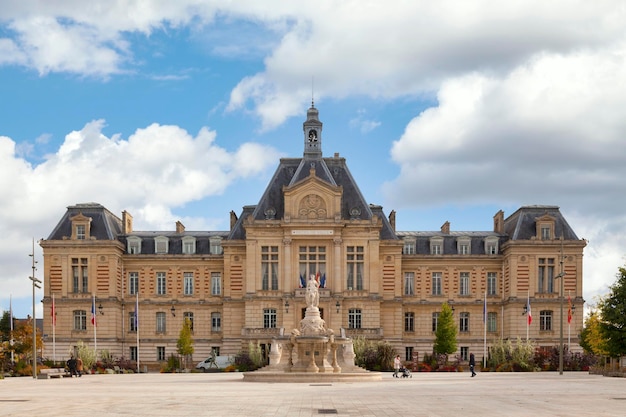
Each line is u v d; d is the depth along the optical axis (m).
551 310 109.75
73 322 109.31
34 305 79.06
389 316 109.50
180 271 114.31
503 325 113.38
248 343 103.94
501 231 119.00
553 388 51.72
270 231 106.88
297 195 106.50
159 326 113.88
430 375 82.50
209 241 115.62
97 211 112.94
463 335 113.94
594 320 92.44
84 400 41.09
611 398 41.28
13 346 102.38
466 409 34.62
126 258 114.00
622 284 76.94
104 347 108.81
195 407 36.12
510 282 110.62
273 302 105.94
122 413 33.19
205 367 100.31
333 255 106.00
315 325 72.75
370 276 106.19
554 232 111.12
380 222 106.56
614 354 78.06
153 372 104.94
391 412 33.28
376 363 93.50
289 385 58.62
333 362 70.75
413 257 114.81
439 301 114.25
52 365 97.69
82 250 109.94
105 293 109.62
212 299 113.38
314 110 112.94
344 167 112.38
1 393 48.53
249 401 39.84
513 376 77.62
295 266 106.19
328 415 32.00
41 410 34.81
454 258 114.88
